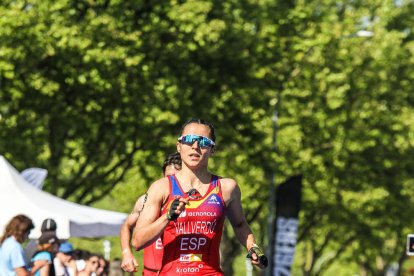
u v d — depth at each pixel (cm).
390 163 4638
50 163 3641
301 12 3925
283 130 4388
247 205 4569
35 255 1688
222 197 801
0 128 3450
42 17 3353
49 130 3594
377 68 4497
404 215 4794
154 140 3669
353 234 5106
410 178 4706
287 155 4444
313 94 4175
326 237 5297
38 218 2011
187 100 3603
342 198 4650
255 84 3772
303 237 5122
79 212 2084
